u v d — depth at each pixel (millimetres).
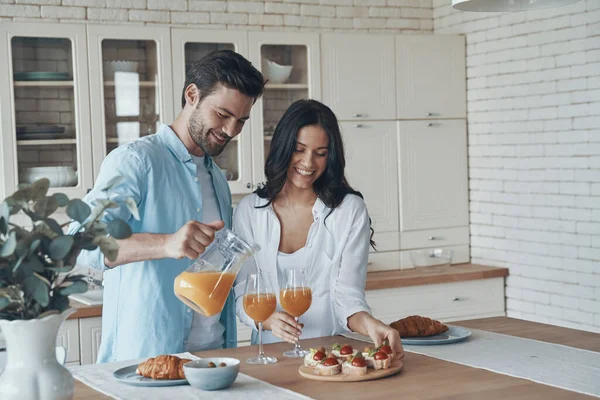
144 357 2314
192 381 1812
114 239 1560
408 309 4453
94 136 4012
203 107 2354
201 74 2348
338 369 1926
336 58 4547
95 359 3742
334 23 4777
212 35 4242
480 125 4828
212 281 1975
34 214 1521
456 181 4898
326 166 2592
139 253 2047
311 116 2529
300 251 2572
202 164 2520
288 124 2533
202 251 2006
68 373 1573
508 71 4609
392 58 4684
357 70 4602
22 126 3887
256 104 4340
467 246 4945
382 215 4699
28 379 1507
